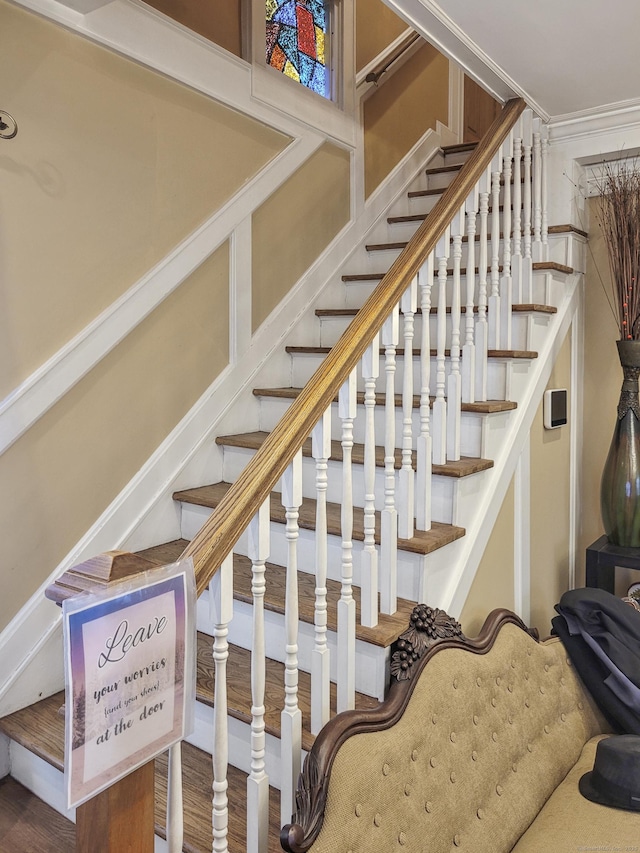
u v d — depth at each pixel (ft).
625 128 8.36
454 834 4.84
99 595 2.81
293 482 4.33
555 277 8.59
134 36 6.88
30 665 6.15
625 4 6.01
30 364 6.11
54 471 6.38
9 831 5.27
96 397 6.75
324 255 9.98
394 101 11.55
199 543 3.63
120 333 6.84
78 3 6.13
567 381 9.29
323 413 4.65
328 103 9.87
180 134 7.53
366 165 10.91
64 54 6.25
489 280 8.43
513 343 8.07
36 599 6.22
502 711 5.77
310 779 4.13
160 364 7.47
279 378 9.21
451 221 6.46
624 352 8.10
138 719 3.02
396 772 4.53
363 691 5.48
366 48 10.80
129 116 6.91
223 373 8.32
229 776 5.28
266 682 5.65
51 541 6.37
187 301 7.77
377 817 4.28
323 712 4.82
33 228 6.07
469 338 7.07
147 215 7.18
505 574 7.65
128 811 3.20
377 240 11.18
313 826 3.93
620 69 7.32
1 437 5.87
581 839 5.08
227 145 8.19
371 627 5.41
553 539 9.12
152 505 7.34
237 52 8.38
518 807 5.44
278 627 6.01
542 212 8.86
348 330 5.10
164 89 7.30
